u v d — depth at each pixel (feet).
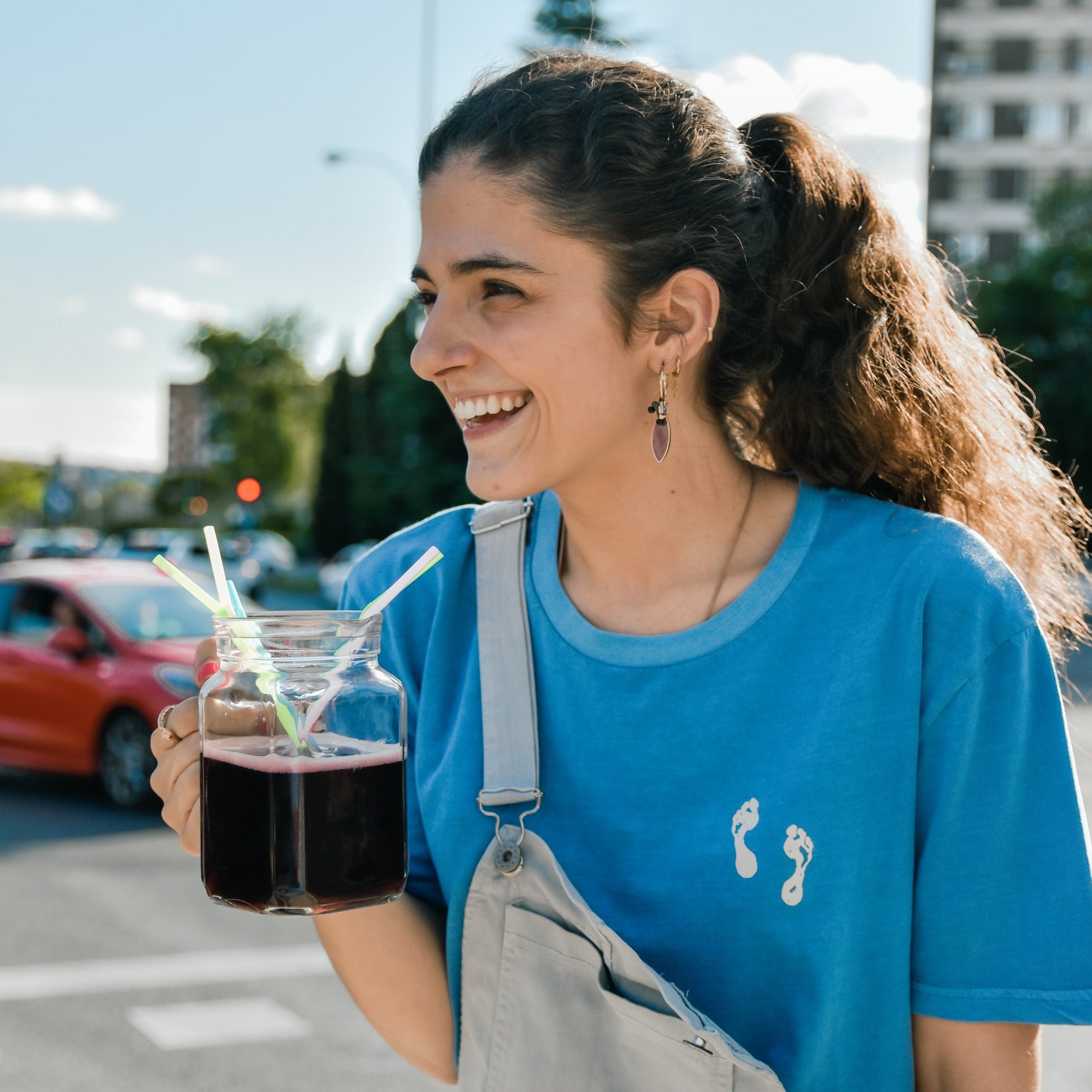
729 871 4.12
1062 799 4.06
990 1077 4.11
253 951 16.88
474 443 4.42
